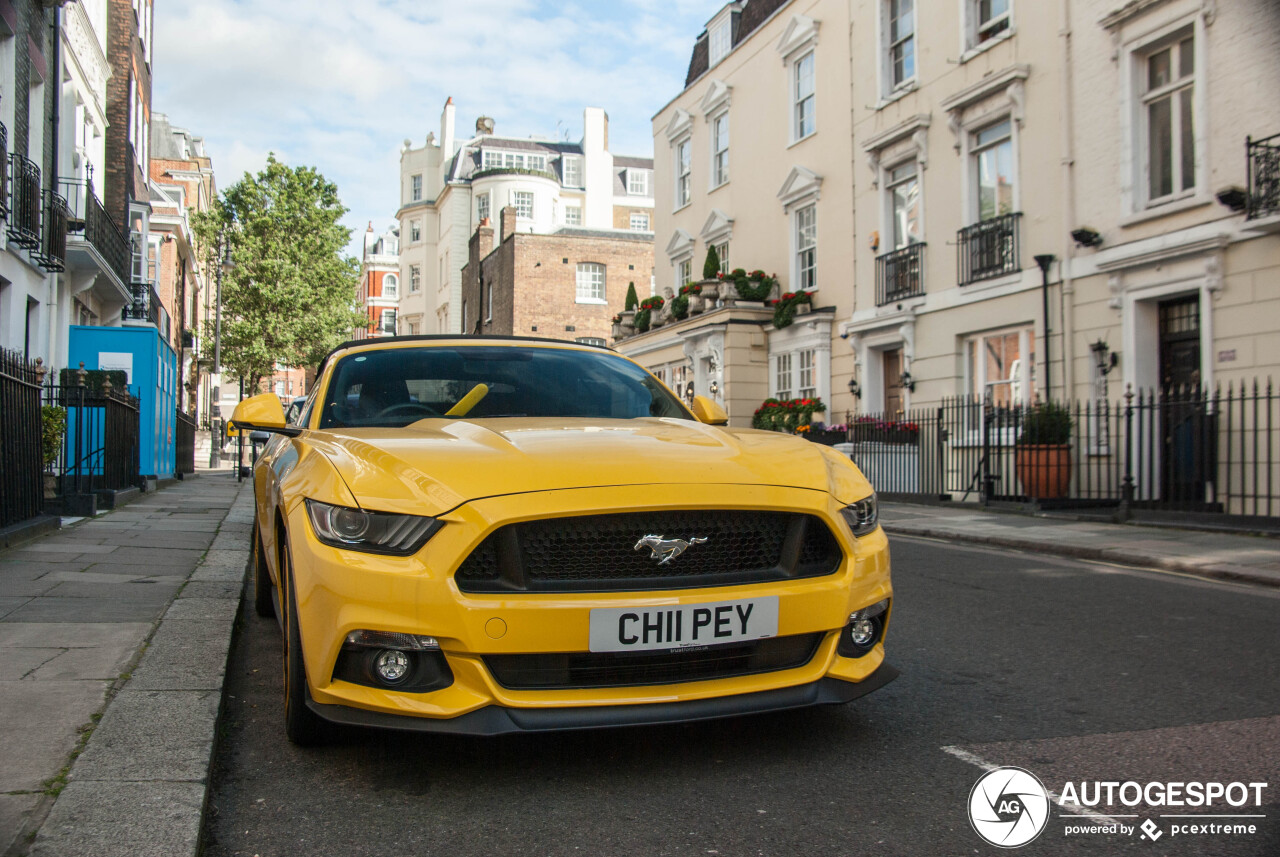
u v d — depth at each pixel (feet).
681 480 9.55
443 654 8.91
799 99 66.23
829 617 9.88
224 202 151.84
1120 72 40.27
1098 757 10.27
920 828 8.41
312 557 9.48
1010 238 46.16
